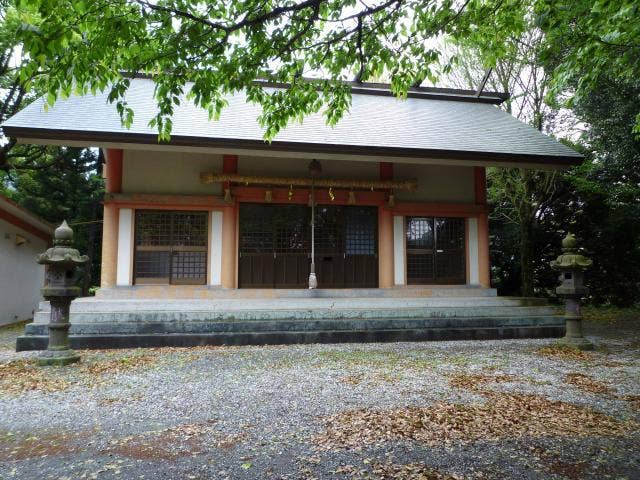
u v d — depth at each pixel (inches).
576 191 597.0
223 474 118.0
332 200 415.8
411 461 124.9
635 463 124.0
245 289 391.9
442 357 275.7
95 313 321.7
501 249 698.8
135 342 311.9
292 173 422.3
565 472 118.6
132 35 142.3
